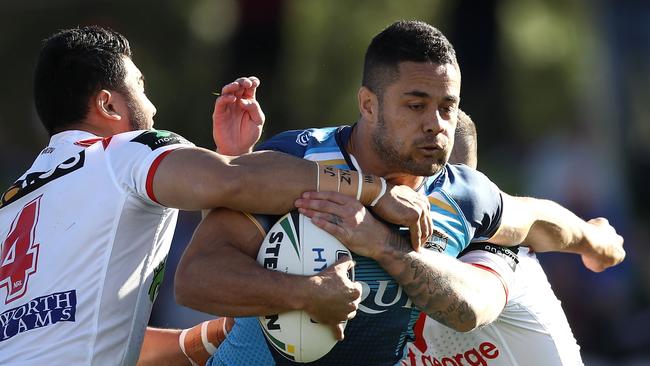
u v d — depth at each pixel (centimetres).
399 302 1507
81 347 1479
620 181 4678
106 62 1634
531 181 4856
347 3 4753
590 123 4859
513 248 1730
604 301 3875
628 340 3838
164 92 4816
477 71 5203
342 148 1535
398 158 1468
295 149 1541
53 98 1636
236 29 5006
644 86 4822
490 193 1603
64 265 1497
